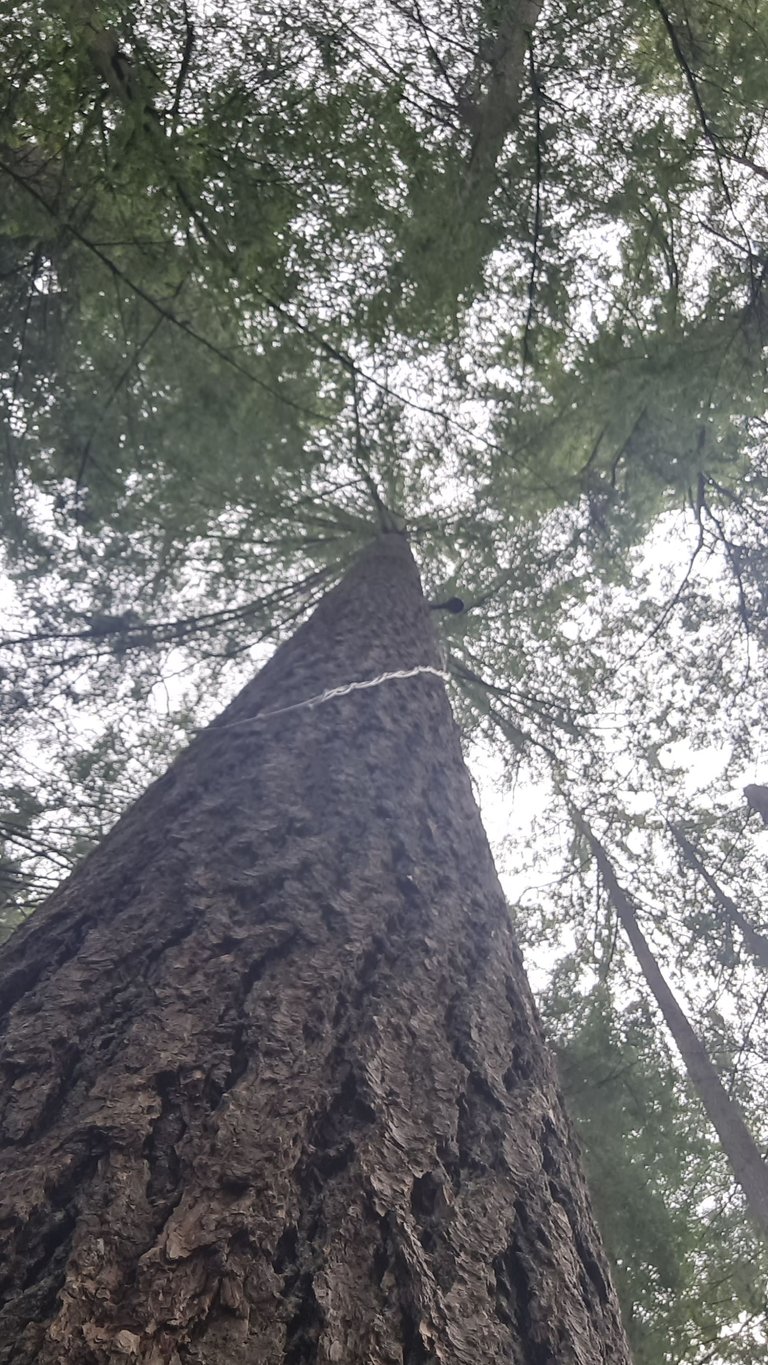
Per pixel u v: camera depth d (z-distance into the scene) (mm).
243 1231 1279
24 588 5984
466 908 2539
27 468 5023
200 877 2160
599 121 4660
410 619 4391
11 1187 1297
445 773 3262
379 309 4734
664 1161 7895
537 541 6859
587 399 5434
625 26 4570
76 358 4789
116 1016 1697
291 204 4086
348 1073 1688
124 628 6215
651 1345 7023
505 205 4840
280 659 3752
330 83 4137
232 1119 1469
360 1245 1351
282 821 2445
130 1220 1260
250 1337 1153
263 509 5910
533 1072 2139
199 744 3053
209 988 1780
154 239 4055
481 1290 1405
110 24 3387
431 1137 1658
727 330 5039
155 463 5234
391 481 6117
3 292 4562
